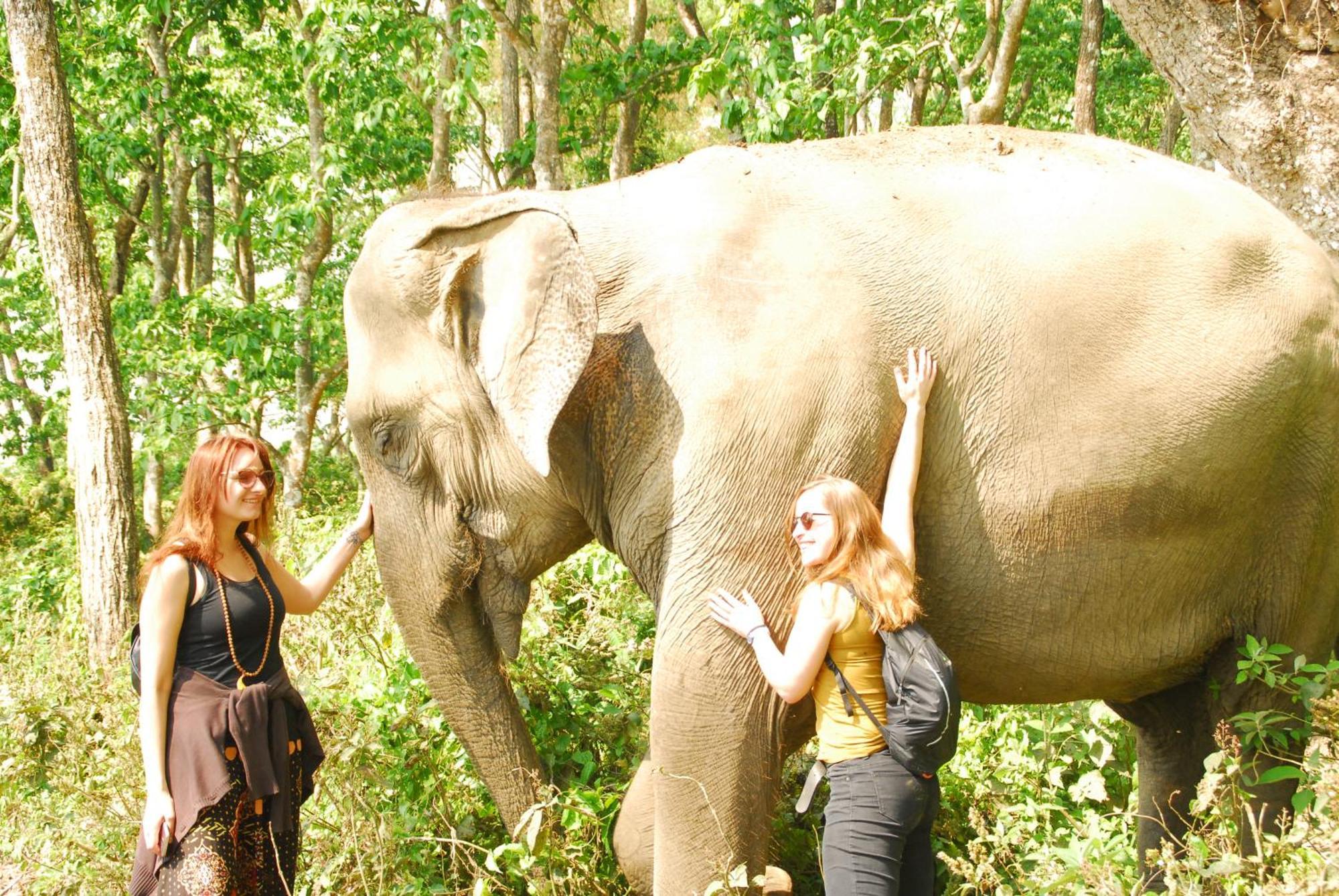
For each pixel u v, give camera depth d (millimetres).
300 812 3225
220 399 11219
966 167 3025
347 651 4344
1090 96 9352
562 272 2834
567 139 10477
